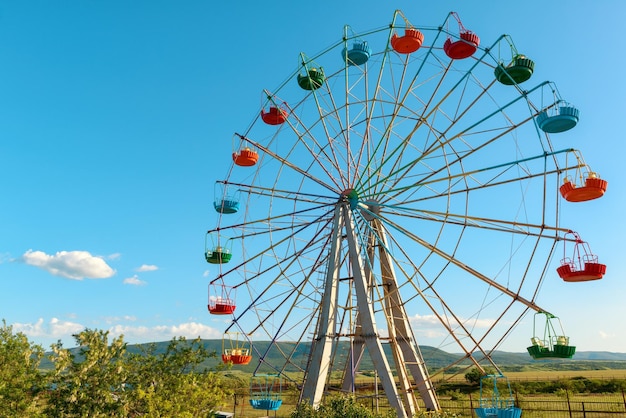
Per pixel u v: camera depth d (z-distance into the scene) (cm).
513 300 2411
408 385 2730
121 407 1875
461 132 2597
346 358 2994
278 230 3178
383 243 2772
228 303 2862
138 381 2061
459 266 2591
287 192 3122
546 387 6250
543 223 2391
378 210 2969
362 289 2670
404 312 2972
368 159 2944
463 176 2597
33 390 1870
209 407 2159
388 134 2994
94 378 1875
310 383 2577
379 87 2978
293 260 3114
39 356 2188
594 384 6216
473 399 4525
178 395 2014
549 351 2114
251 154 2883
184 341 2247
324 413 2130
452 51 2464
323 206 3052
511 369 17238
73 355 1906
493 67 2505
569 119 2106
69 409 1827
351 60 2931
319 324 2967
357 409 2144
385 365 2498
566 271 2123
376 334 2572
